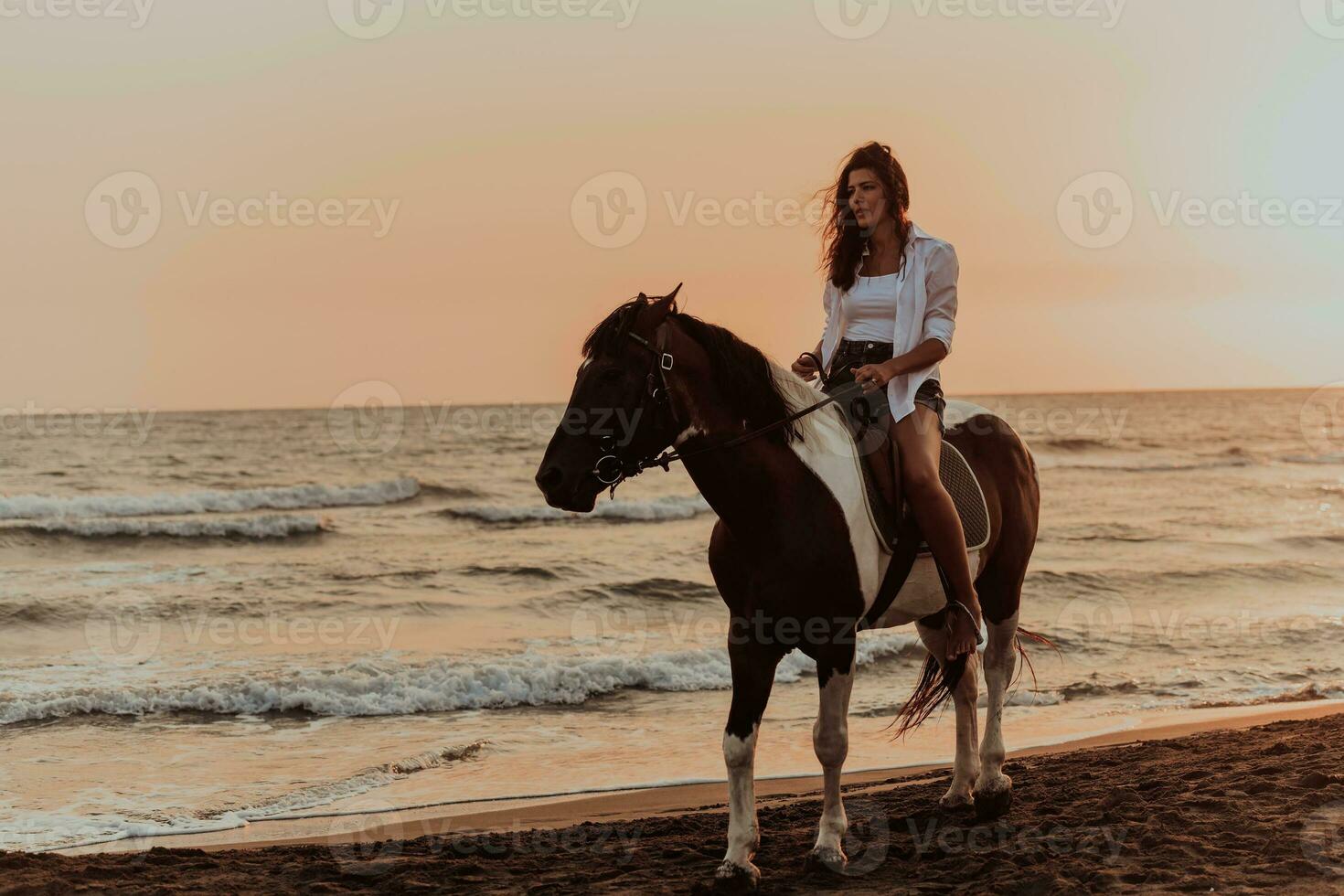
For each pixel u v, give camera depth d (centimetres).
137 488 3944
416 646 1460
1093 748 860
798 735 1005
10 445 5716
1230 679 1248
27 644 1501
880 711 1115
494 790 838
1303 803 549
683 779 866
